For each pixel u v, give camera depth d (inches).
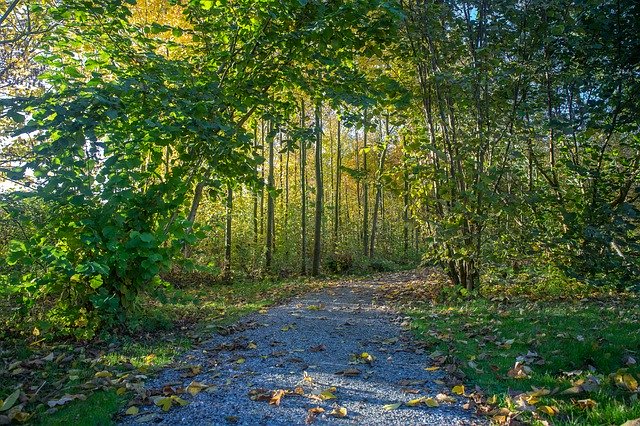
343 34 265.3
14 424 129.0
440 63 320.8
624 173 298.4
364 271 761.0
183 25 413.7
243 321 274.4
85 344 219.5
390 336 228.5
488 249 307.4
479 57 300.0
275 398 140.1
